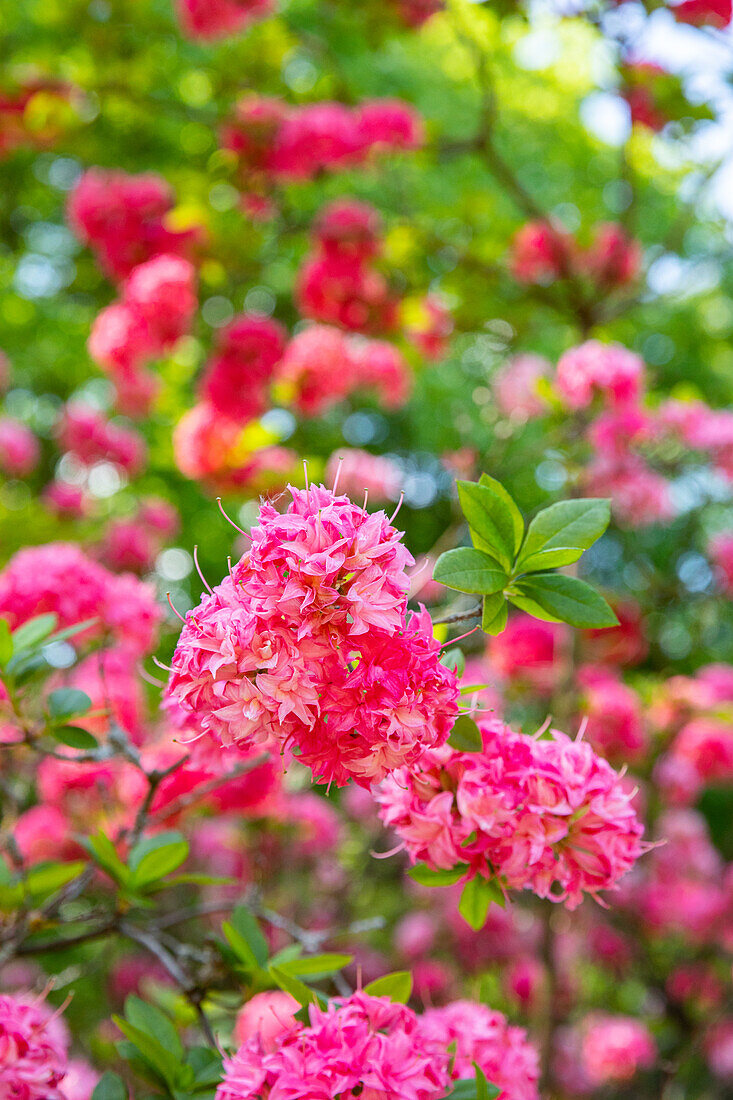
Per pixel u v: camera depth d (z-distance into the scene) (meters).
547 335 7.85
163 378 5.68
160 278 4.70
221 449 4.32
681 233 5.13
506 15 4.55
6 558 4.46
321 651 1.26
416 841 1.55
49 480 8.12
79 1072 2.76
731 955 5.42
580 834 1.55
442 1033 1.75
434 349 5.30
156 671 1.75
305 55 6.40
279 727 1.29
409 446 9.59
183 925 4.28
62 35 6.25
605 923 5.55
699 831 5.86
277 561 1.27
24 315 8.30
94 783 3.07
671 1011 5.36
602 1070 4.71
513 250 5.29
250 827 4.05
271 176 5.05
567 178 8.80
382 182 6.39
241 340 4.55
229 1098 1.45
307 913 5.23
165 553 7.49
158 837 2.00
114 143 6.19
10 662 2.04
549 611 1.50
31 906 2.13
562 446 4.18
